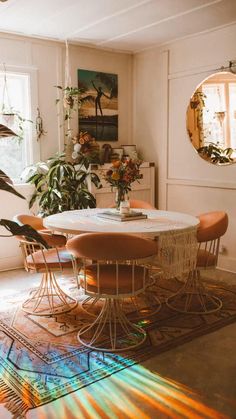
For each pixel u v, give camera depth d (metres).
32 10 3.70
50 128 4.81
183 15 3.86
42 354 2.64
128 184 3.31
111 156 5.09
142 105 5.36
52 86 4.77
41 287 3.55
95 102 5.13
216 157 4.47
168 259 2.86
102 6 3.60
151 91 5.21
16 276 4.35
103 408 2.08
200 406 2.09
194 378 2.35
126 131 5.51
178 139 4.91
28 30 4.32
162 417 2.01
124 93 5.41
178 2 3.51
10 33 4.39
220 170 4.45
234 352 2.65
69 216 3.47
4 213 4.54
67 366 2.49
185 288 3.63
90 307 3.43
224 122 4.35
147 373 2.40
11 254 4.63
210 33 4.39
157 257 2.84
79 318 3.21
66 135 4.93
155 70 5.12
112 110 5.31
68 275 4.39
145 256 2.52
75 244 2.49
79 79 4.96
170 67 4.91
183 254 2.95
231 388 2.25
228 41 4.23
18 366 2.49
